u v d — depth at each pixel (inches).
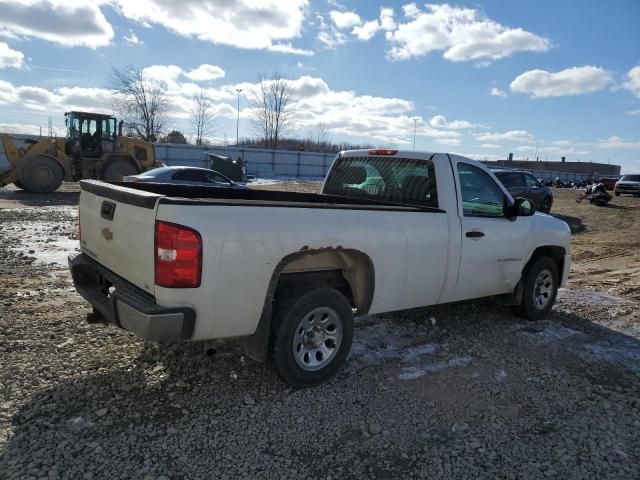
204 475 114.0
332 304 158.7
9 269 290.8
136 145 904.3
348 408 146.9
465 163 204.8
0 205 647.8
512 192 671.8
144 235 133.6
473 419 144.7
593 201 1026.7
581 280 340.2
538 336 215.6
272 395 151.6
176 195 209.3
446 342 202.7
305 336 155.7
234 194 224.5
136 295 137.3
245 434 131.0
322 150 2691.9
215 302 133.6
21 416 132.8
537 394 161.9
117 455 119.1
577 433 139.7
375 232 165.8
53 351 172.7
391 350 191.2
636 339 219.3
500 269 214.1
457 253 193.6
